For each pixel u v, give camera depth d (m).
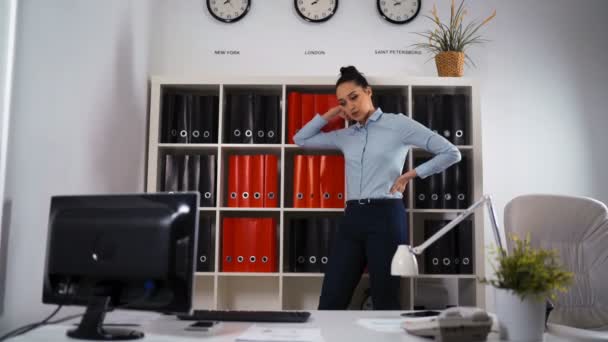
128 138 2.83
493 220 1.44
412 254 1.41
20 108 1.68
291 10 3.49
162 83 3.10
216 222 3.00
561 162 3.43
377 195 2.67
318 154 3.28
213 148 3.14
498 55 3.49
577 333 1.40
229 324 1.40
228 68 3.45
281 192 3.02
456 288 3.21
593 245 2.02
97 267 1.28
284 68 3.45
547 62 3.49
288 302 3.24
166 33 3.45
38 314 1.84
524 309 1.18
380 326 1.36
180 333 1.26
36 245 1.82
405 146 2.78
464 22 3.49
